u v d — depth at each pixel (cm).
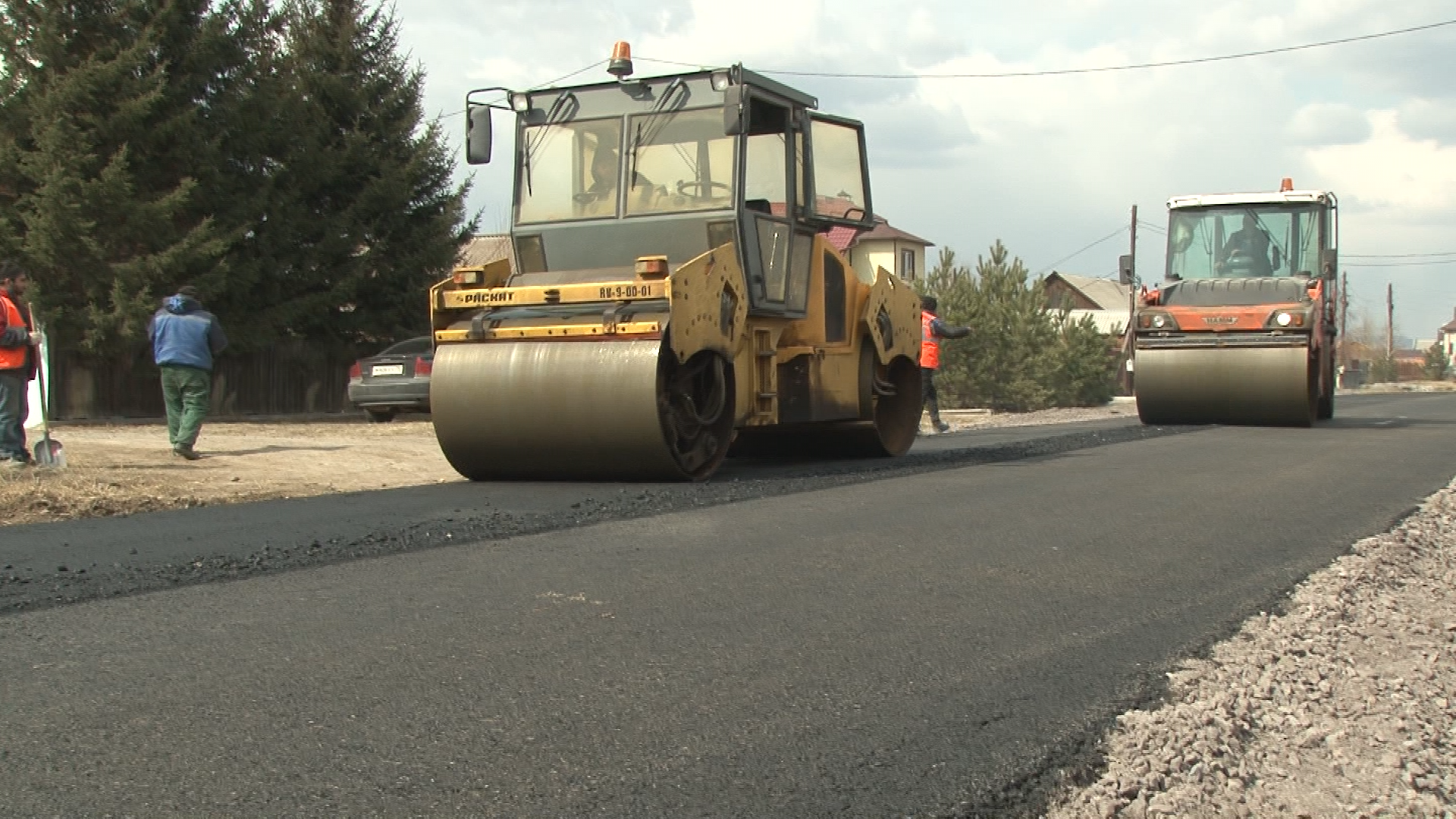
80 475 1005
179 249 2052
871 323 1255
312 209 2503
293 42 2555
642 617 513
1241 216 1841
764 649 466
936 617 521
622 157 1068
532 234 1097
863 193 1223
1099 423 2034
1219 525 778
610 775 337
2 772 336
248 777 333
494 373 984
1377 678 461
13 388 1051
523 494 931
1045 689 423
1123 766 352
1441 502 913
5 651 458
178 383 1190
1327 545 712
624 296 966
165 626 494
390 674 429
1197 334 1738
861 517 788
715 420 1016
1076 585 592
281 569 607
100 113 2062
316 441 1459
